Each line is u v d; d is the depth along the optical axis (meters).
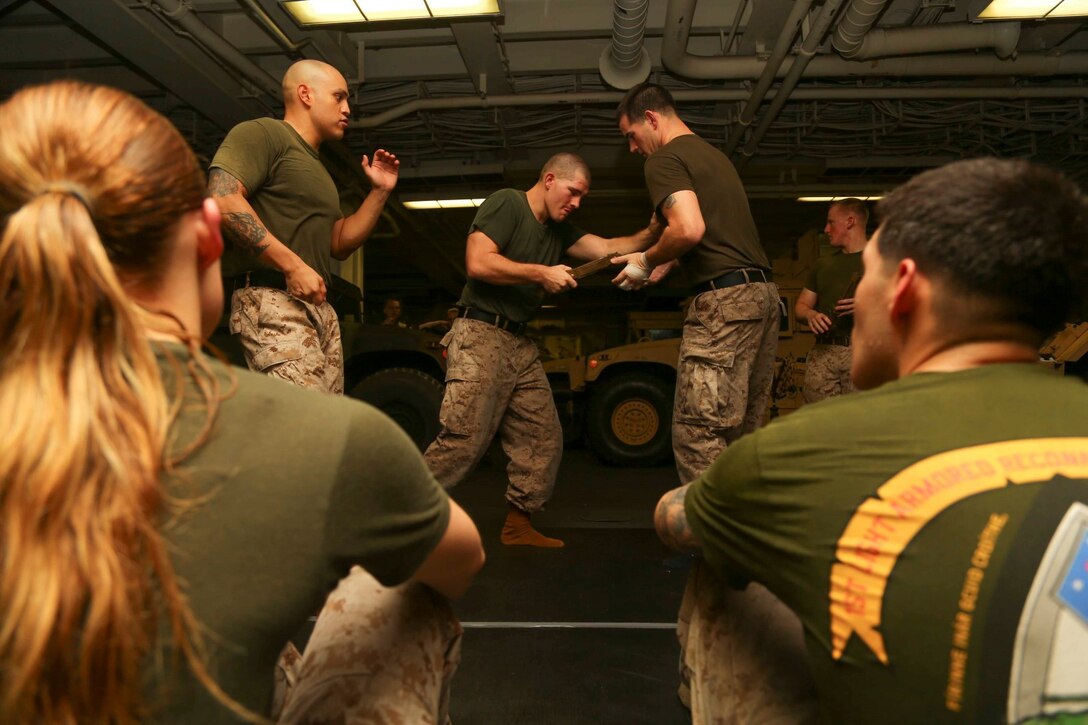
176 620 0.52
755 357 2.54
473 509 4.14
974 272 0.69
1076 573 0.57
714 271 2.47
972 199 0.69
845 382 3.89
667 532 1.00
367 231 2.45
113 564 0.49
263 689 0.59
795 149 7.52
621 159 7.95
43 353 0.52
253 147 2.08
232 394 0.60
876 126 6.82
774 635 0.91
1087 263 0.67
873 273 0.79
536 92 6.44
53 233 0.52
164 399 0.55
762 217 10.75
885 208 0.78
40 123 0.56
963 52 5.62
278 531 0.57
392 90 6.62
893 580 0.63
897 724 0.63
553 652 1.90
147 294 0.61
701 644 0.96
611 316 14.38
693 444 2.48
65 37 5.83
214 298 0.71
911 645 0.62
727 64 5.50
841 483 0.68
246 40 5.68
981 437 0.65
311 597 0.60
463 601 2.32
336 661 0.81
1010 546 0.59
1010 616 0.58
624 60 5.55
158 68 5.32
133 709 0.51
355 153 7.52
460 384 2.84
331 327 2.26
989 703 0.58
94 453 0.51
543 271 2.71
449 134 7.22
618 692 1.67
